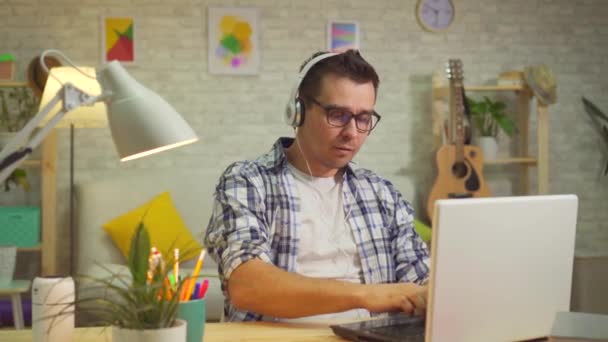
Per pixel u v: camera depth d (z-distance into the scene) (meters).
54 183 4.45
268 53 4.95
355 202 2.14
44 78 4.27
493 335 1.47
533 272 1.52
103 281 1.27
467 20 5.18
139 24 4.80
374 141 5.08
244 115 4.93
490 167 5.25
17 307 3.98
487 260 1.42
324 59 2.04
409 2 5.10
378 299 1.69
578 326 1.32
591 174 5.37
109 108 1.34
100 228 4.39
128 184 4.52
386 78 5.09
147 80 4.82
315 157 2.09
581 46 5.32
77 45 4.75
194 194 4.57
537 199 1.50
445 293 1.37
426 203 5.03
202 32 4.87
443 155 4.79
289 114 2.07
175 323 1.29
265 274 1.76
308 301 1.70
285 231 2.02
